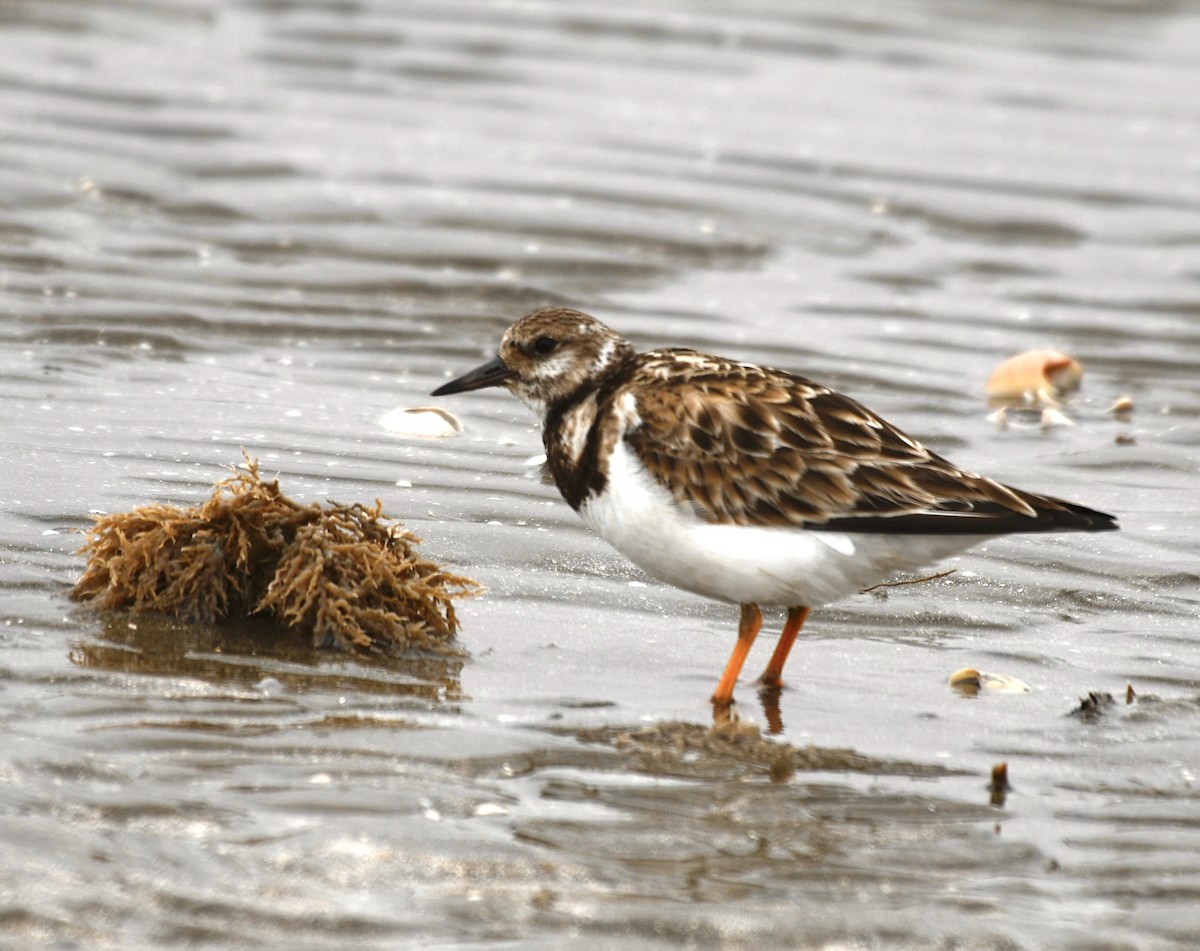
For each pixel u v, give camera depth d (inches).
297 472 480.4
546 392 391.2
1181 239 781.9
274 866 268.1
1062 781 325.7
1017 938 259.8
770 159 843.4
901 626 411.2
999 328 675.4
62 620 368.2
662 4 1117.1
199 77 903.7
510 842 281.6
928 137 900.0
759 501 354.6
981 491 351.6
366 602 376.8
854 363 625.3
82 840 270.2
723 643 396.2
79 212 701.9
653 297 675.4
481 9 1072.8
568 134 860.0
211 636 368.5
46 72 882.8
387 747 317.7
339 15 1039.0
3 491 440.5
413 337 621.9
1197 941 261.9
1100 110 975.0
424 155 812.0
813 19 1115.3
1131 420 590.9
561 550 438.6
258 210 723.4
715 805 305.7
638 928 257.3
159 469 470.3
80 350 578.6
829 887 275.6
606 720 343.6
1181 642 404.8
